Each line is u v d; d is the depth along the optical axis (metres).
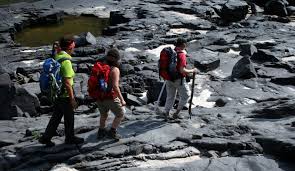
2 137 10.11
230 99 15.48
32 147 9.04
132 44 22.34
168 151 9.12
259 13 31.09
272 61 19.55
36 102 13.90
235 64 18.17
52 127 8.93
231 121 10.77
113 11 29.50
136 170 8.42
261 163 8.64
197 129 10.06
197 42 22.62
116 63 8.78
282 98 13.87
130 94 16.33
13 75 17.42
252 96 15.68
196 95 16.05
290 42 22.98
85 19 29.88
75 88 16.11
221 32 25.27
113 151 8.88
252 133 9.85
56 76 8.34
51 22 29.23
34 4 32.94
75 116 12.91
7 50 21.61
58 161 8.69
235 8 28.50
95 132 9.71
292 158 8.73
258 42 22.95
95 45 21.88
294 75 17.12
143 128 10.07
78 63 19.62
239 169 8.43
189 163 8.66
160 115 11.37
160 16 28.69
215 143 9.23
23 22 27.94
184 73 10.12
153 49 22.06
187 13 30.05
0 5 33.09
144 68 18.59
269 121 10.89
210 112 12.50
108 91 8.76
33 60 20.22
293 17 30.00
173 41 23.12
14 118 12.44
